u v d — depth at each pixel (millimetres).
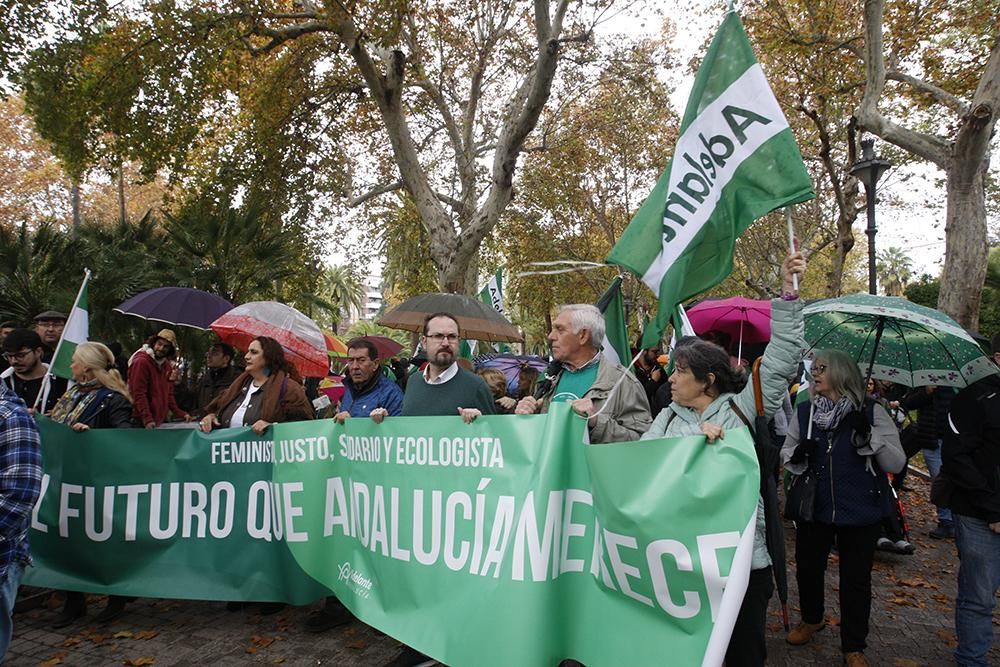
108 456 4312
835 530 3795
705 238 2898
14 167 28750
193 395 8953
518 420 2865
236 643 3996
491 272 26234
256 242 12727
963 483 3387
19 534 2750
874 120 10641
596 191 25188
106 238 12883
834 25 13492
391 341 12141
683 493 2314
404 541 3240
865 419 3611
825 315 4746
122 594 4152
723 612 2098
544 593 2631
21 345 5164
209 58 13000
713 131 2943
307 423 3951
